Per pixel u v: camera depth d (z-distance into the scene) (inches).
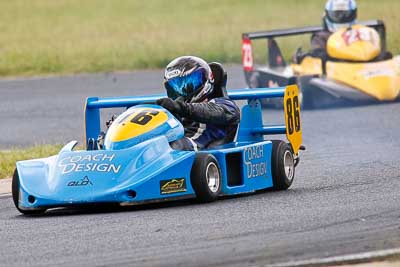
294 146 1505.9
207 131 1444.4
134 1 6363.2
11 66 3757.4
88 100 1528.1
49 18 5605.3
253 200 1325.0
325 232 1075.9
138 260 983.6
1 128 2464.3
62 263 989.8
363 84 2480.3
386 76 2498.8
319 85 2497.5
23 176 1296.8
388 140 1961.1
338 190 1395.2
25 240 1117.1
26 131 2393.0
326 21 2714.1
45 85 3334.2
